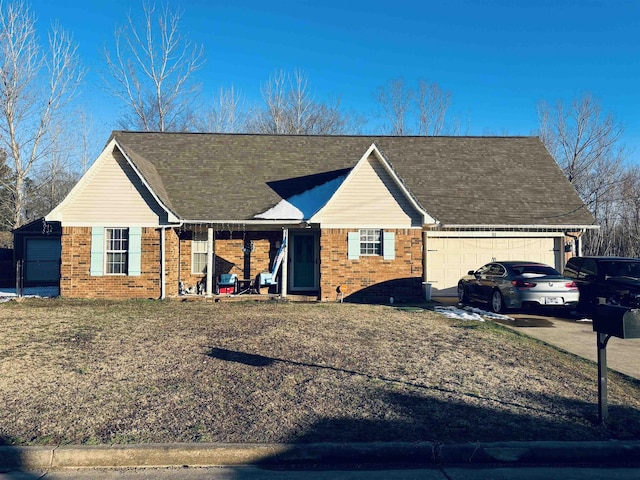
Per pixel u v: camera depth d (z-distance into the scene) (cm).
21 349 830
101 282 1584
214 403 592
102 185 1584
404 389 654
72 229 1574
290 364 761
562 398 637
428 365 775
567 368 787
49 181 3359
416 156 2059
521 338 998
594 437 515
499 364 793
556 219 1783
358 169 1653
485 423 546
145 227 1594
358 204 1652
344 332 1009
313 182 1831
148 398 605
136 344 880
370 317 1206
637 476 460
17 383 652
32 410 562
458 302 1620
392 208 1662
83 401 592
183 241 1766
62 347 851
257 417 552
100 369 721
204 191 1747
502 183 1952
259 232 1800
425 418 557
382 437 504
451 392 647
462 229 1756
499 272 1426
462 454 485
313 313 1258
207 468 467
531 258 1809
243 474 454
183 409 571
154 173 1748
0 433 501
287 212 1677
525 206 1838
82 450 466
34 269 2309
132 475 448
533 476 457
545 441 502
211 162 1892
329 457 480
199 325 1068
